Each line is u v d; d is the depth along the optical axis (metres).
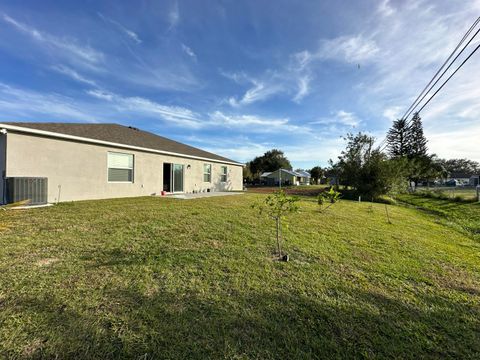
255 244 4.03
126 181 10.96
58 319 1.86
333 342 1.74
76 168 8.89
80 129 10.10
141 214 6.27
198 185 15.97
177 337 1.72
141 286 2.44
